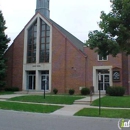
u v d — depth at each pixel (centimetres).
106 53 1445
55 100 2080
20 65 3409
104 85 2950
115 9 1404
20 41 3459
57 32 3234
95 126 1002
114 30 1388
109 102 1867
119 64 2858
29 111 1534
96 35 1422
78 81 3014
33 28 3444
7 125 967
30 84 3400
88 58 3017
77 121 1145
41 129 890
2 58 3272
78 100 2012
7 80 3447
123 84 2875
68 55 3123
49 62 3231
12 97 2328
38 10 3644
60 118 1249
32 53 3388
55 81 3155
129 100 1912
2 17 3344
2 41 3253
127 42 1399
